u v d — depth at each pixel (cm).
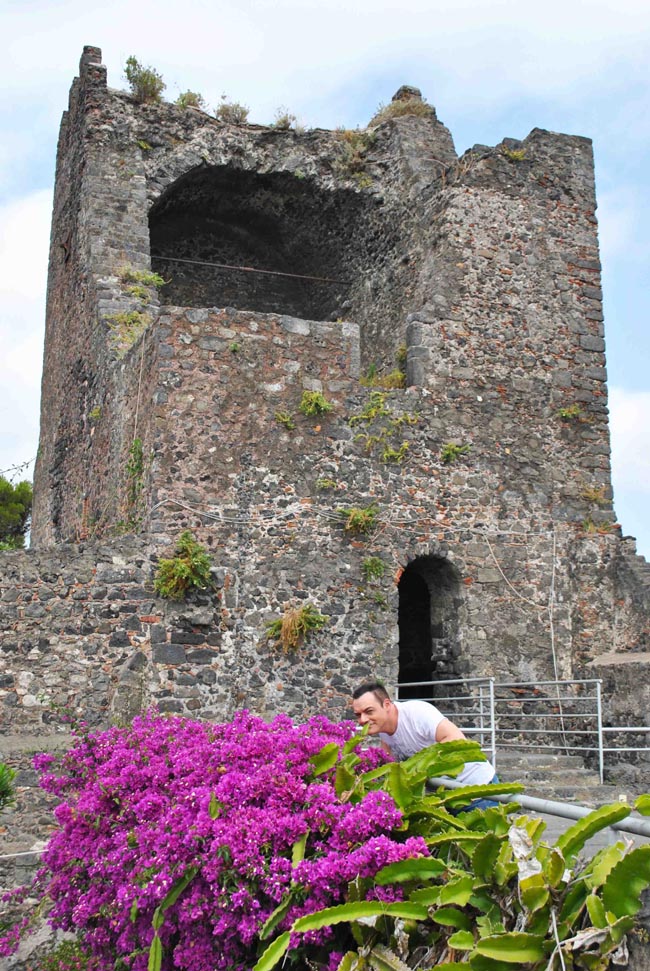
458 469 1434
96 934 638
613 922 431
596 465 1533
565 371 1550
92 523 1552
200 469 1238
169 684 1155
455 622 1417
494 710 1271
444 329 1488
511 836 478
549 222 1598
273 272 1877
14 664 1095
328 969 508
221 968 532
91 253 1641
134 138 1719
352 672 1265
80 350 1722
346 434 1345
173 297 1986
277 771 561
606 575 1491
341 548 1304
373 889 498
